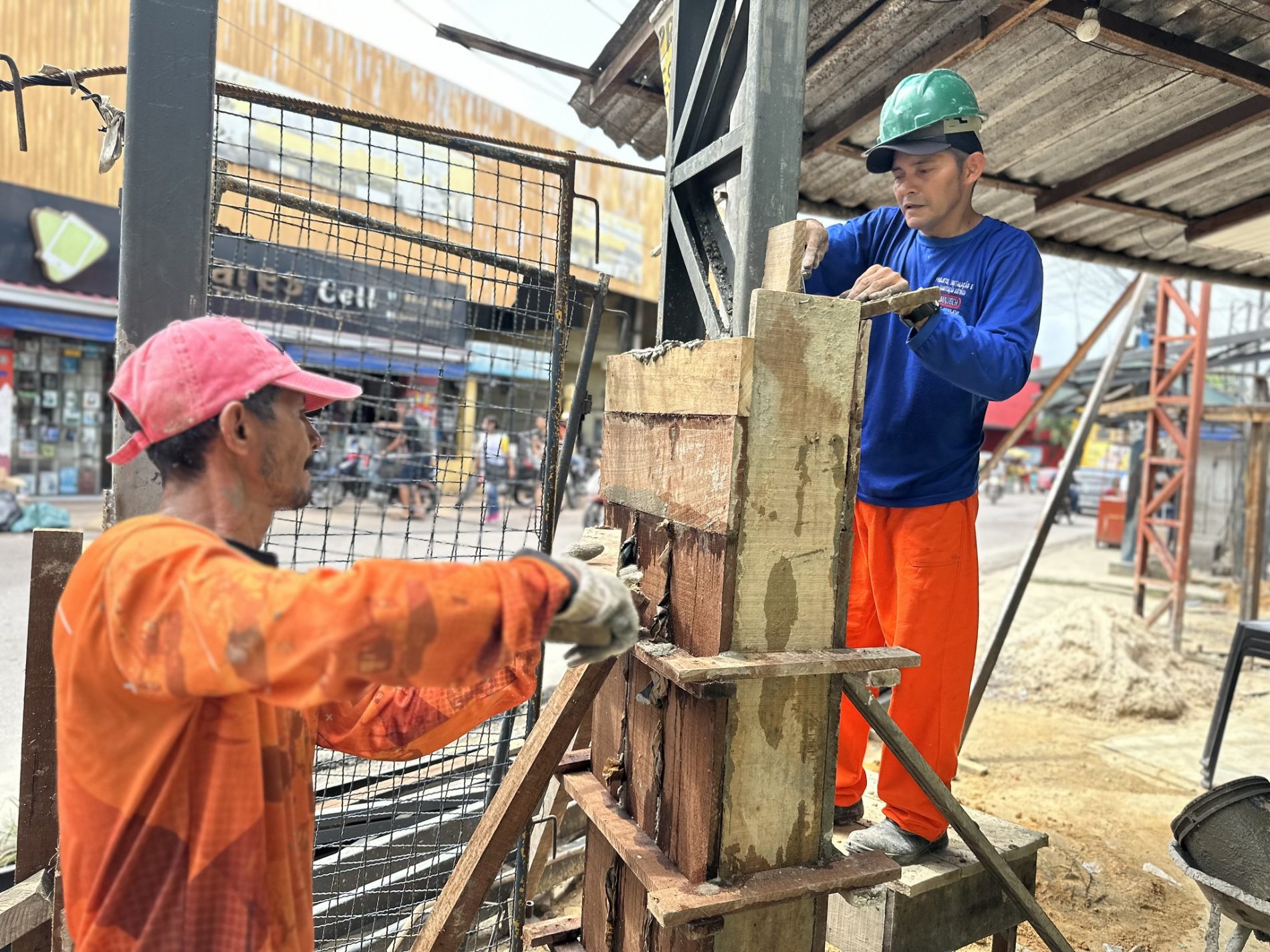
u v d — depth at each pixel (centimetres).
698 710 160
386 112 998
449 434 932
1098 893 347
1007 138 396
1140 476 1259
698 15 219
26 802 188
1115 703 594
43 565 188
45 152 992
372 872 280
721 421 154
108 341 1124
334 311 276
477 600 100
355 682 98
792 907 169
